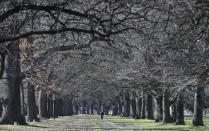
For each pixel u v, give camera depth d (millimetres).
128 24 28391
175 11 26844
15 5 27641
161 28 28984
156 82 77812
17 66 47719
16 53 41125
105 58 74062
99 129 85500
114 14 26844
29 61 44094
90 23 28828
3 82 84938
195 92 89000
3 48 35062
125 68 76562
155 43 31484
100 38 29781
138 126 101812
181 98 94938
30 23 30484
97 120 159625
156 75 65812
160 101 122062
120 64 77312
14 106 84375
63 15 30578
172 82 55719
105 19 28531
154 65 60969
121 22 27906
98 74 105500
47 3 28016
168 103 107875
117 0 25578
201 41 42438
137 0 25453
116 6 27297
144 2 25500
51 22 31656
